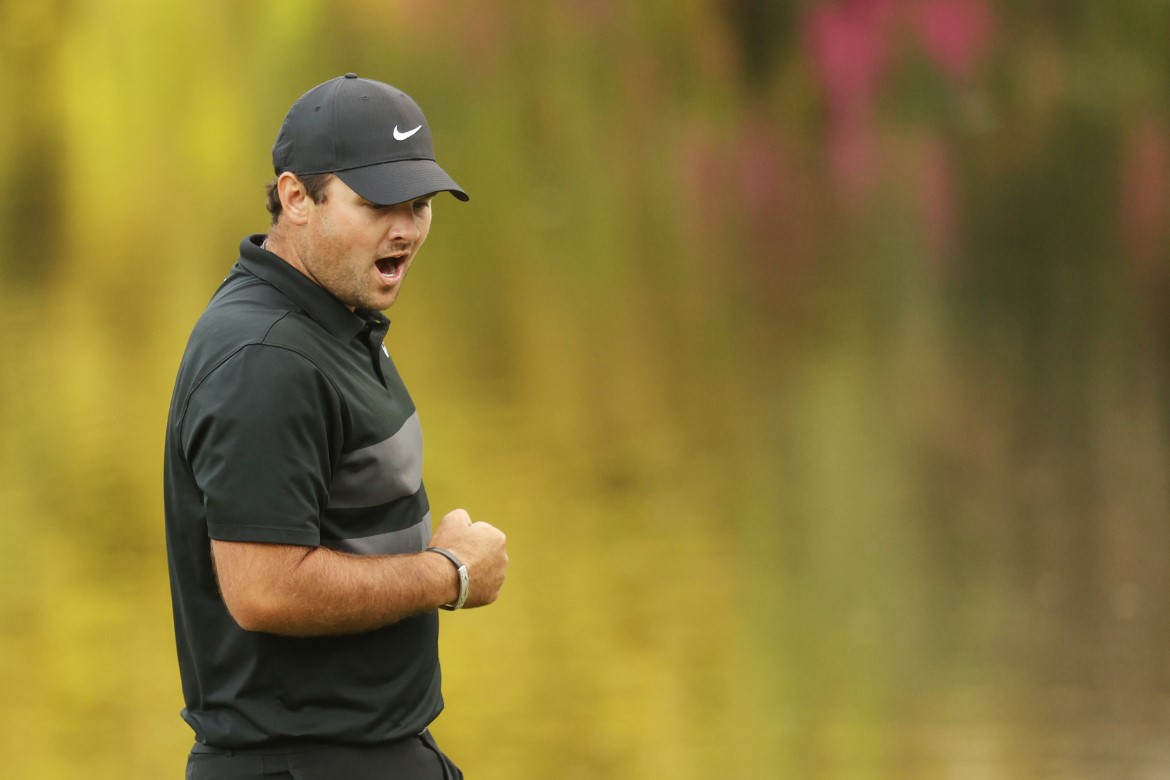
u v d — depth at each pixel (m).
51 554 24.62
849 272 49.03
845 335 40.62
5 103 79.50
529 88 78.94
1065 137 71.25
